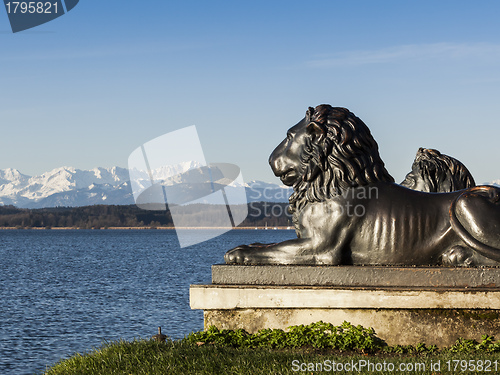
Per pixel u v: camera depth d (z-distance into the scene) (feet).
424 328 16.55
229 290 17.48
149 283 89.35
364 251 17.67
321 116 18.02
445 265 17.26
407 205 17.61
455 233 17.24
